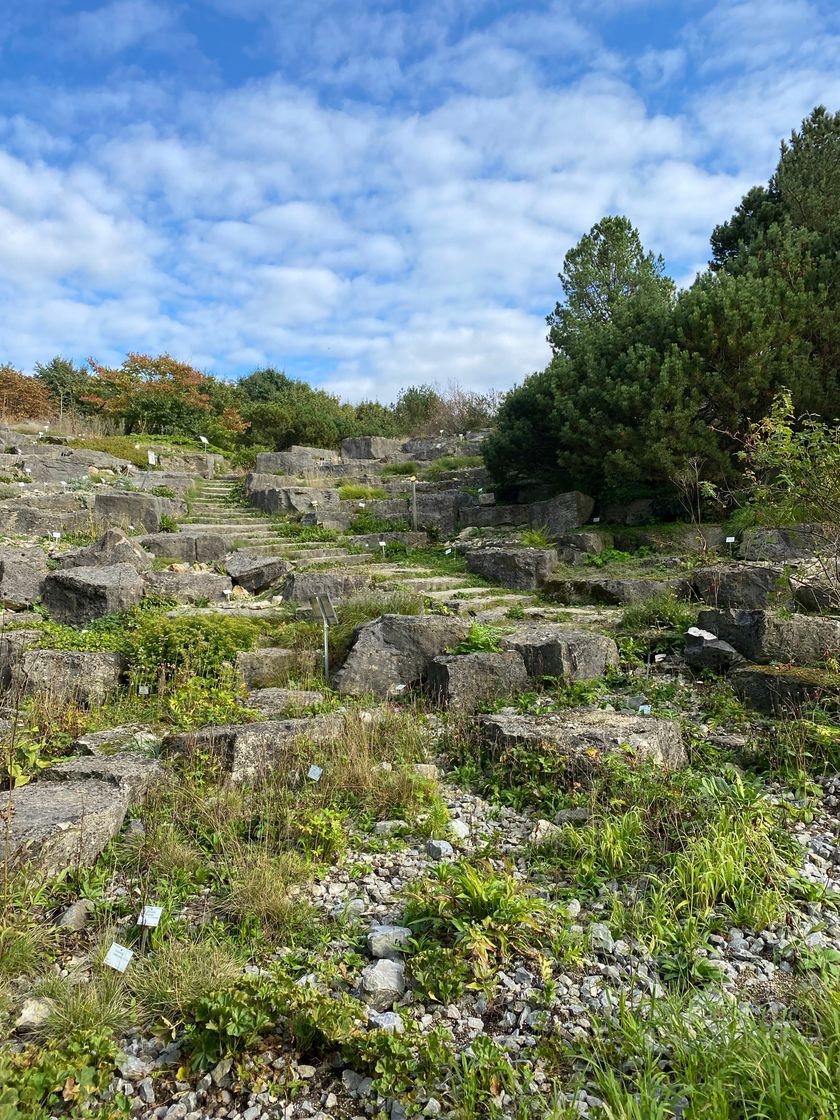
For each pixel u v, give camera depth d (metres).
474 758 5.32
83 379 27.14
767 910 3.32
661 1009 2.79
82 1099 2.53
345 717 5.62
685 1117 2.32
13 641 6.92
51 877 3.68
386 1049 2.65
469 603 9.00
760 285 10.45
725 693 5.88
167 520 12.69
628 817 3.99
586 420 11.20
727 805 4.05
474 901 3.40
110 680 6.70
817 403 10.20
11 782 4.66
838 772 4.62
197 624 7.25
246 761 4.96
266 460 18.34
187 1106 2.58
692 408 10.41
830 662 5.73
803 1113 2.24
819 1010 2.72
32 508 11.38
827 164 14.78
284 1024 2.87
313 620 8.00
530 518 12.62
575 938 3.23
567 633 7.16
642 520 11.85
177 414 22.20
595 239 18.45
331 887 3.83
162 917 3.41
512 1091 2.54
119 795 4.30
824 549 6.96
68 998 2.92
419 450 20.92
